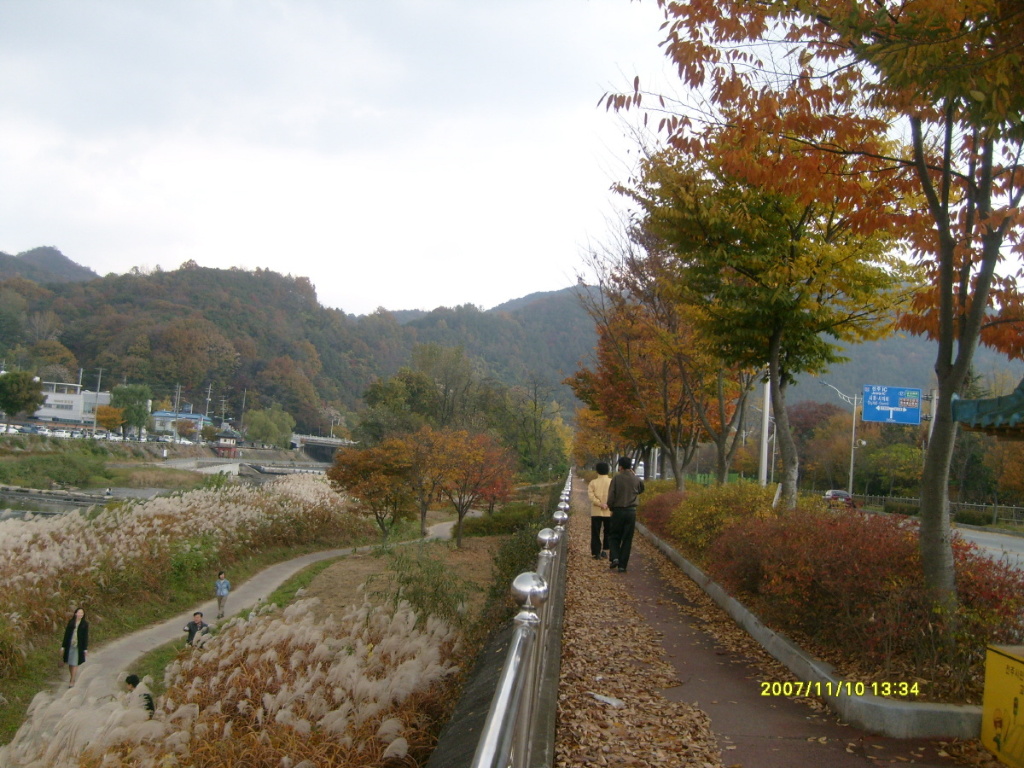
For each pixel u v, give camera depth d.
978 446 31.81
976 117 5.51
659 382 18.17
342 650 8.02
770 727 4.94
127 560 18.97
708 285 10.32
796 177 7.16
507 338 169.25
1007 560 6.36
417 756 5.86
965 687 5.09
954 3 5.42
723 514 11.31
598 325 18.72
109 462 64.06
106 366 120.62
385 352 170.50
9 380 79.56
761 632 7.23
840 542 6.27
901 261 10.04
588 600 9.26
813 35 6.47
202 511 25.06
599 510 13.16
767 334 9.89
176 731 6.62
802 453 47.72
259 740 6.18
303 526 31.11
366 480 31.56
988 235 5.71
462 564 21.75
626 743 4.56
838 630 6.00
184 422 105.50
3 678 13.09
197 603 20.20
